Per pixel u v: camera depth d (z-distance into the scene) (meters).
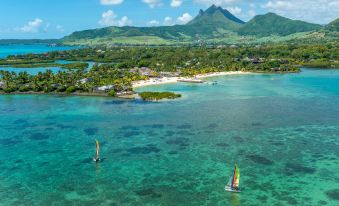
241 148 99.69
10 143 106.50
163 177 81.69
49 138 111.00
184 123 126.19
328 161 89.56
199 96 179.50
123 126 123.31
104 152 98.00
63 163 90.75
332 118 131.25
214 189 75.75
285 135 111.12
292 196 72.25
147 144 103.94
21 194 74.38
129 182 79.44
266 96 178.12
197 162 90.00
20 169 87.25
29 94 191.00
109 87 190.75
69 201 71.19
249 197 72.25
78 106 157.62
